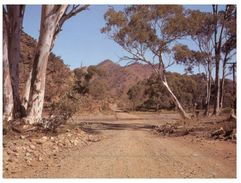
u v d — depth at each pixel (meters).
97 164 8.96
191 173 7.88
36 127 13.21
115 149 11.89
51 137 12.59
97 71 73.75
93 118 40.19
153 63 31.52
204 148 12.07
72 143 12.81
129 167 8.59
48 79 46.03
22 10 13.68
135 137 17.00
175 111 73.62
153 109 82.00
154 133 20.11
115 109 80.69
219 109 37.88
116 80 125.12
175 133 18.75
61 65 52.16
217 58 35.44
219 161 9.39
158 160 9.59
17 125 12.85
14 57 13.33
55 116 14.62
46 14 13.66
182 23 29.19
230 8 34.38
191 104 69.69
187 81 72.50
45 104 33.75
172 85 73.19
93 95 70.81
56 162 9.17
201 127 20.23
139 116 51.47
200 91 66.75
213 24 34.91
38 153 9.98
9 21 13.28
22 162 8.80
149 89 84.19
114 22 28.48
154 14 28.48
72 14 14.81
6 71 13.03
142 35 28.56
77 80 68.75
